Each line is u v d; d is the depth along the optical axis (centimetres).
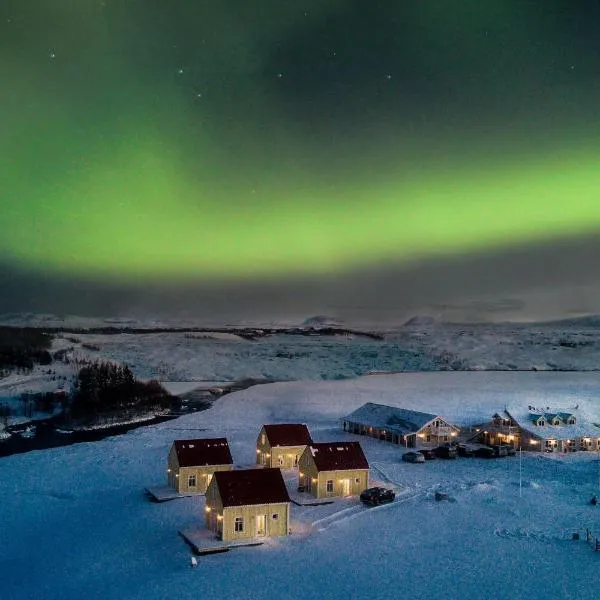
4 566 4100
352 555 4075
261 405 12638
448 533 4512
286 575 3756
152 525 4741
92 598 3528
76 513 5184
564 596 3475
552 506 5225
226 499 4291
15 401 11381
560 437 7669
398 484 5881
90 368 13400
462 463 6994
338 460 5466
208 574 3788
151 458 7400
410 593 3516
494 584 3628
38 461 7306
